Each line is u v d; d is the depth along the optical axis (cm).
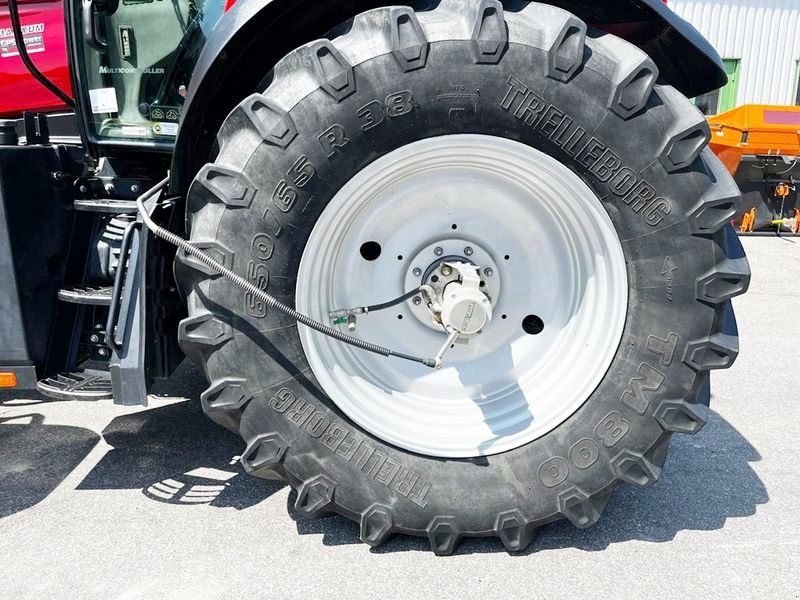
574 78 173
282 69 177
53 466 251
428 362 190
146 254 203
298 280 183
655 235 185
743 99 1202
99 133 244
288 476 194
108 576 188
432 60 169
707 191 181
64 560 195
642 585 185
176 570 190
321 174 175
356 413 194
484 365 212
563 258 206
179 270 185
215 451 263
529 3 182
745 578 188
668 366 191
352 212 190
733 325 199
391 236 203
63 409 303
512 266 208
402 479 193
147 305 205
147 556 197
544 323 210
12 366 221
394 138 175
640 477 199
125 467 250
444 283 204
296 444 189
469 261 205
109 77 240
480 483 194
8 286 215
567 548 202
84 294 216
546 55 170
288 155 173
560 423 198
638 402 193
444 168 192
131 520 215
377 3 188
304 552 199
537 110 175
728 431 286
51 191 224
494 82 172
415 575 189
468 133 178
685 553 199
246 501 226
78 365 229
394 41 167
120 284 205
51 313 225
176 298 217
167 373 214
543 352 210
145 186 235
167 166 256
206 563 193
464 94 172
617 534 209
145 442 270
